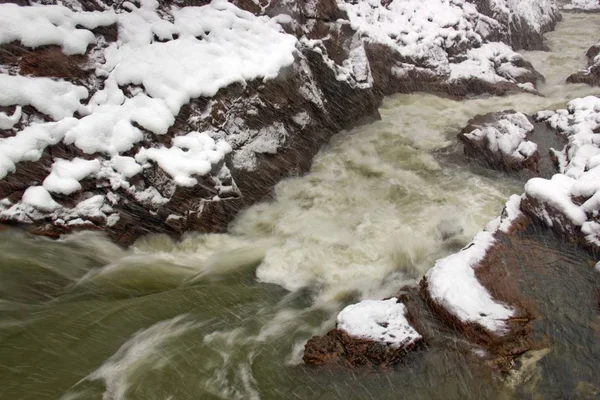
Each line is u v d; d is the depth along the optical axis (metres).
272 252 5.87
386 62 10.47
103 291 5.04
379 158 8.16
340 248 5.90
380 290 5.24
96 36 6.41
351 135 8.76
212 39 7.13
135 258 5.54
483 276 4.64
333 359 4.10
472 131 8.32
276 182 7.09
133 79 6.21
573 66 12.80
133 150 5.86
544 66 13.01
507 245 5.18
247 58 7.08
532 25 14.66
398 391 3.85
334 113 8.55
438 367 3.99
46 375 3.97
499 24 13.52
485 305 4.29
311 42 8.07
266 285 5.36
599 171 5.82
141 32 6.71
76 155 5.55
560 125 8.60
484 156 7.86
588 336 4.18
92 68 6.19
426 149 8.46
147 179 5.81
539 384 3.81
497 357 3.98
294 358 4.28
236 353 4.34
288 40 7.52
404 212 6.66
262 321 4.79
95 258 5.35
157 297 5.01
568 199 5.54
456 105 10.31
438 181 7.46
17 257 4.98
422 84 10.76
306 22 8.30
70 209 5.35
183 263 5.66
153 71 6.29
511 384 3.82
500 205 6.75
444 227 6.30
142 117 5.95
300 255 5.80
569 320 4.32
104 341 4.37
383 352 4.03
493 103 10.44
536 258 5.04
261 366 4.19
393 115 9.69
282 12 8.02
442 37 11.55
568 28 16.66
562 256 5.12
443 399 3.77
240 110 6.77
